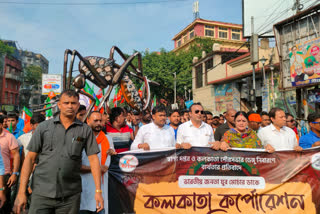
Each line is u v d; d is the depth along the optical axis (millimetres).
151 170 3377
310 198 3424
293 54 10008
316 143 3789
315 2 11875
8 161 3768
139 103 6254
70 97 2361
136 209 3307
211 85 19516
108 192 3291
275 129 3910
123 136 4559
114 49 5496
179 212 3342
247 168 3463
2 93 41125
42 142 2328
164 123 3977
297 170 3469
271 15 14234
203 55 21391
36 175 2305
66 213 2316
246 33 14797
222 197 3395
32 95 57125
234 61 16484
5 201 3824
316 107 9367
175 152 3424
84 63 4773
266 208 3400
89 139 2479
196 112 3811
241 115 3615
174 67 29359
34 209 2258
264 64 14047
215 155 3455
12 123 5375
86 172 2986
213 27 48812
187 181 3398
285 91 10984
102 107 5008
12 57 44062
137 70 6414
